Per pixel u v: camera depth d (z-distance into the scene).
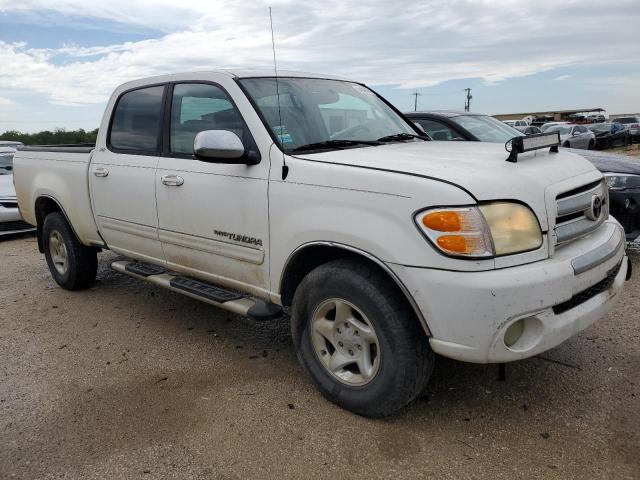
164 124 4.08
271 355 3.92
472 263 2.51
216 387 3.46
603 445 2.72
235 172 3.44
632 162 5.96
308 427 2.97
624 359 3.60
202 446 2.85
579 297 2.84
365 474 2.58
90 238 4.97
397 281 2.67
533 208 2.67
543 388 3.29
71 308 5.07
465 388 3.31
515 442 2.78
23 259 7.27
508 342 2.61
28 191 5.61
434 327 2.62
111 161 4.48
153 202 4.06
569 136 26.55
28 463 2.76
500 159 3.00
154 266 4.55
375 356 2.94
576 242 2.95
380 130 3.99
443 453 2.71
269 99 3.60
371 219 2.76
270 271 3.32
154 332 4.42
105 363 3.88
